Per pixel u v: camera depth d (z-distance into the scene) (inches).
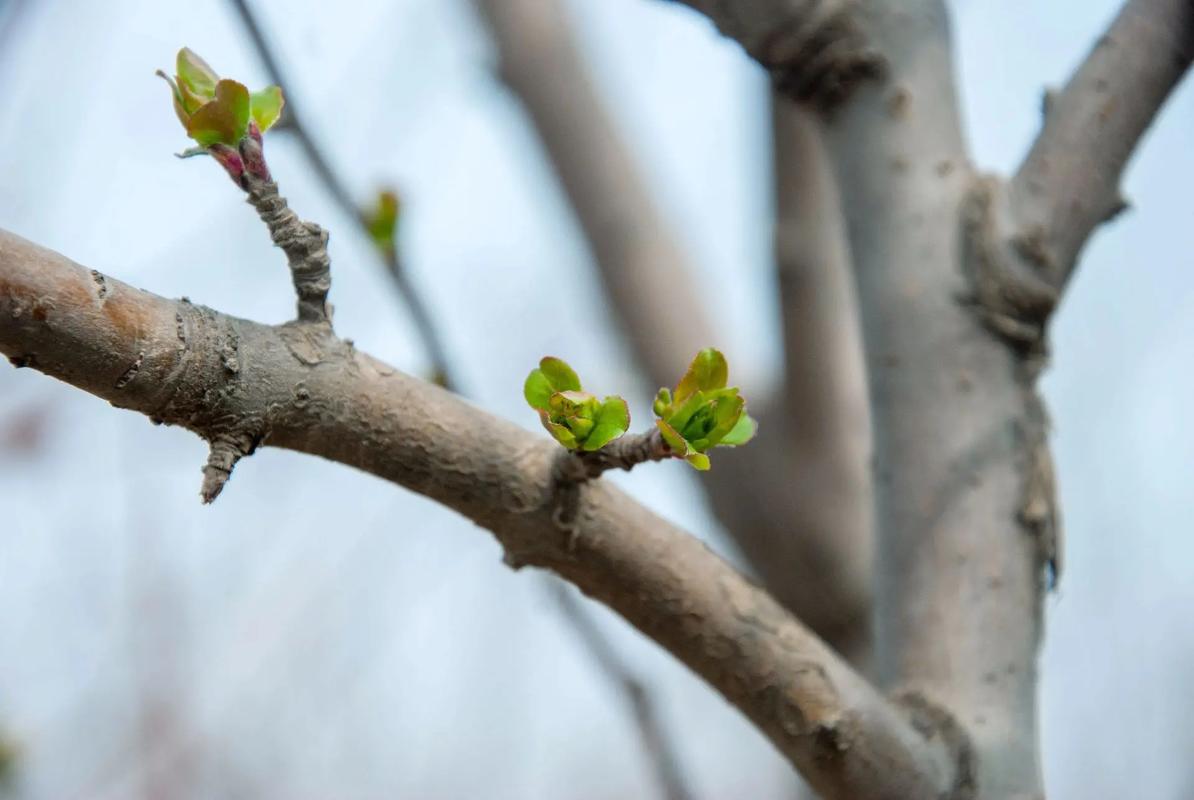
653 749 70.4
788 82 69.3
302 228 64.4
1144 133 68.6
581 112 109.4
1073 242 68.5
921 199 68.8
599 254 109.6
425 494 65.2
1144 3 68.6
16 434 100.8
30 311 63.1
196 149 64.2
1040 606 68.1
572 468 65.1
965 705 67.5
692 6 69.6
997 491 68.1
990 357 68.4
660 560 65.7
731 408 64.6
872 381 68.9
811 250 100.9
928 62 69.1
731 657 65.9
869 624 104.5
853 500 104.3
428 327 68.8
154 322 63.6
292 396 64.2
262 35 67.5
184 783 115.5
